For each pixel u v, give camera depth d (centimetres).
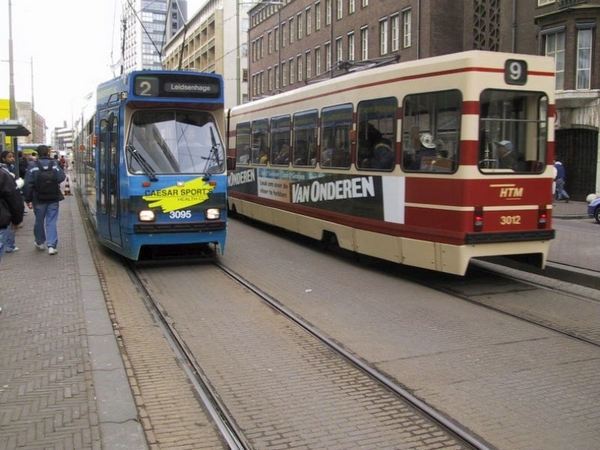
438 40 3481
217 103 1045
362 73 1038
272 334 680
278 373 558
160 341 650
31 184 1102
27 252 1134
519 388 522
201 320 733
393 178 951
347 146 1087
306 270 1050
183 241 1023
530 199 872
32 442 402
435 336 674
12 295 804
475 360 594
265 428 444
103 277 972
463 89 831
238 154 1734
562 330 697
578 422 455
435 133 876
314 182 1213
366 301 833
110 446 398
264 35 6322
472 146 829
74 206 2148
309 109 1241
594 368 572
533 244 883
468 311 782
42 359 562
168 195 1007
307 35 5231
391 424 452
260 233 1532
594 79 2528
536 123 875
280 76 5844
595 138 2572
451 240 849
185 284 930
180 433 433
